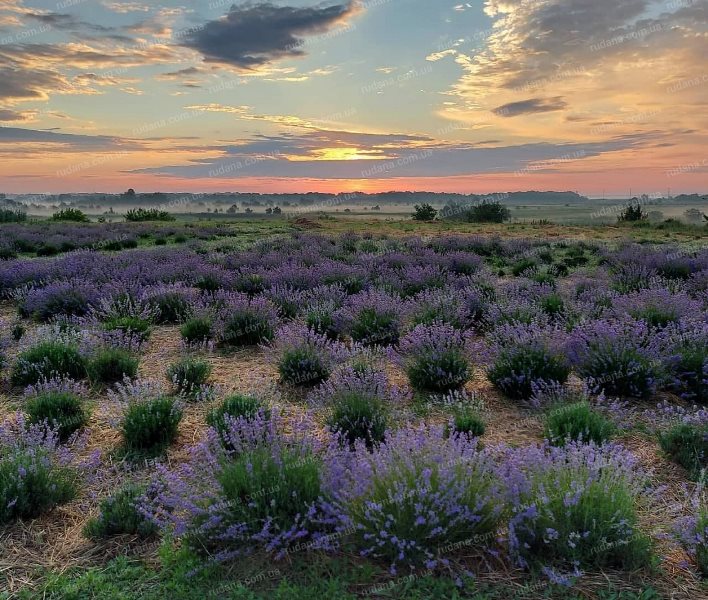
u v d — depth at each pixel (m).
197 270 14.34
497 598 2.91
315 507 3.37
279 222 50.97
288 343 7.14
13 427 4.98
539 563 3.12
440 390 6.54
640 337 6.66
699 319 7.89
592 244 23.81
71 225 39.69
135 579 3.16
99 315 10.14
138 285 11.50
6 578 3.19
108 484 4.27
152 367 7.57
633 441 5.10
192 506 3.31
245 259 16.84
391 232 35.22
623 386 6.20
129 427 5.00
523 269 16.73
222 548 3.32
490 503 3.29
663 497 4.01
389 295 10.83
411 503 3.19
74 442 4.93
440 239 24.48
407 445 3.63
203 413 5.84
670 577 3.10
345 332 9.17
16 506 3.77
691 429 4.76
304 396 6.39
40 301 10.86
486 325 9.23
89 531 3.60
